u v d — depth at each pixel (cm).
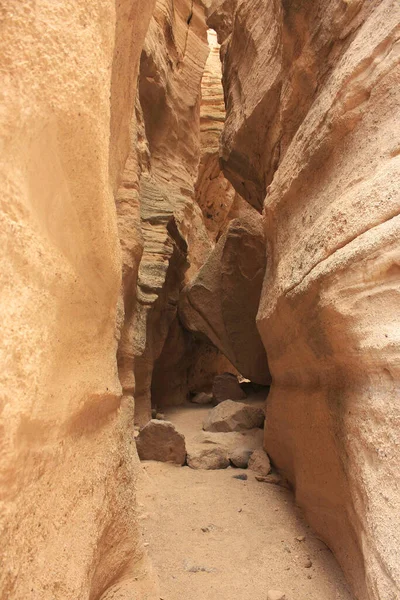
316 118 306
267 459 432
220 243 792
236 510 333
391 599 141
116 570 176
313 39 346
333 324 223
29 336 93
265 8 480
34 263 97
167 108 876
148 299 610
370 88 245
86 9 111
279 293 326
